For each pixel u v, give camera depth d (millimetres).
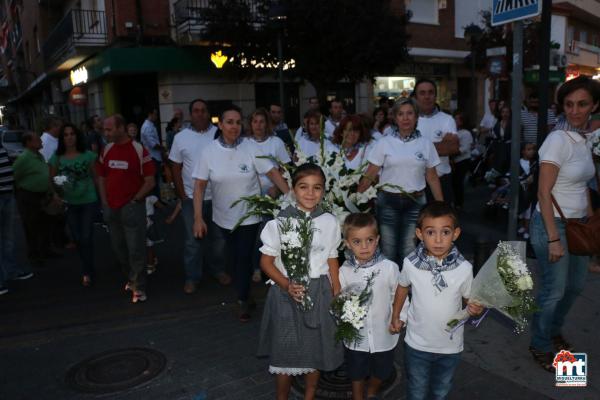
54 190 5703
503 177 8586
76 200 5605
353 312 2734
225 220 4652
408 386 2938
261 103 15312
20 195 6484
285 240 2828
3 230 5898
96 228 8797
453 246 2838
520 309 2586
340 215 3395
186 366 3859
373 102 18312
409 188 4441
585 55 26609
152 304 5172
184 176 5453
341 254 3631
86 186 5621
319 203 3184
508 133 8672
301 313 2979
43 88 27828
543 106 5453
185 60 13484
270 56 12234
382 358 3129
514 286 2523
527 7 4105
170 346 4207
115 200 4984
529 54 15703
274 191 5141
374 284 3051
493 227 7887
